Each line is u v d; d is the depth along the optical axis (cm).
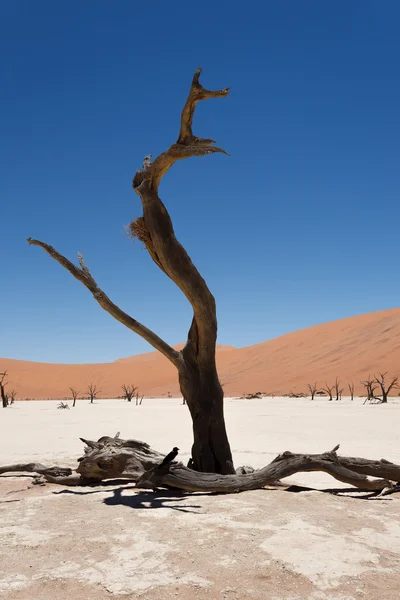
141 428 2752
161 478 848
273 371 10494
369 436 2061
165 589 446
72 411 5288
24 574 485
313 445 1711
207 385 953
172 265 926
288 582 458
